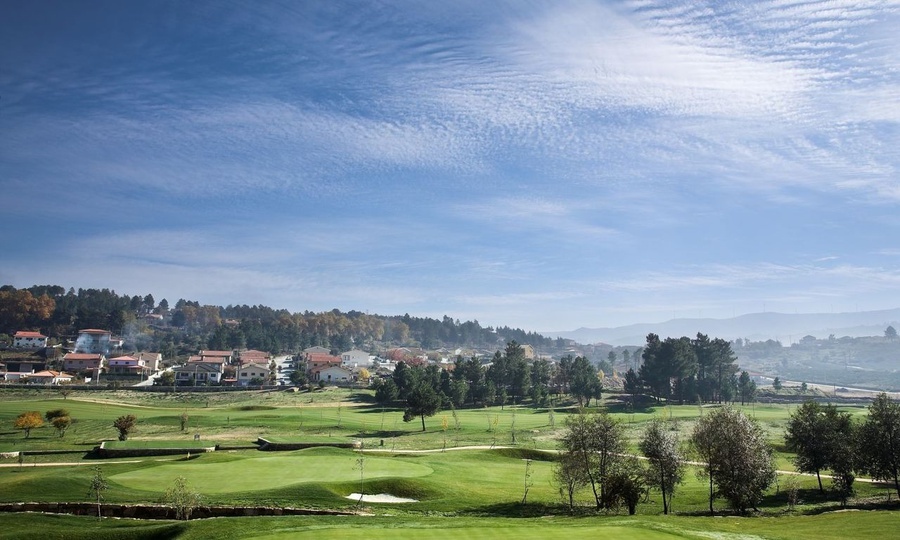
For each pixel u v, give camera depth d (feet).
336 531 133.49
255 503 184.03
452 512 191.21
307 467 236.22
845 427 248.11
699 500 218.18
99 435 371.76
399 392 575.79
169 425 409.28
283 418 441.68
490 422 455.22
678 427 408.87
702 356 653.30
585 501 215.72
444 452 306.35
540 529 136.77
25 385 616.80
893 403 233.35
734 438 203.41
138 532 154.40
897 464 220.64
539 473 262.67
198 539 138.51
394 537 127.65
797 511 198.70
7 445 332.39
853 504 206.90
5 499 185.68
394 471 233.76
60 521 166.50
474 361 633.61
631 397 631.97
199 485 203.21
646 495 214.69
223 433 379.14
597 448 215.92
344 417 472.03
